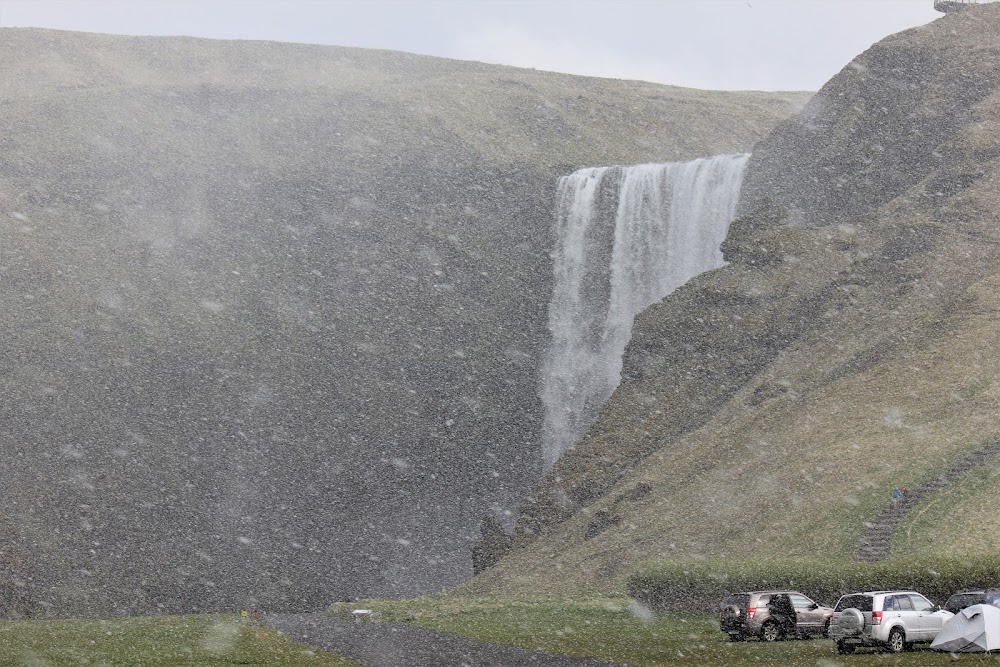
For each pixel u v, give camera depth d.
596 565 53.56
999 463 45.22
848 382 60.47
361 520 87.00
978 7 87.94
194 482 87.94
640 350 76.94
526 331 104.31
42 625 52.91
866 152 81.44
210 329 102.19
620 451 69.25
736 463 58.22
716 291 75.75
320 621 48.34
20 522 79.75
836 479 49.94
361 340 102.56
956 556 35.34
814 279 72.81
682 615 41.38
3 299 101.25
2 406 90.62
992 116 76.81
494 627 40.12
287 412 95.31
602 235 105.50
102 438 89.75
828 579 36.12
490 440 95.25
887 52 85.19
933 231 69.69
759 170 88.81
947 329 60.25
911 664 24.80
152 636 40.28
